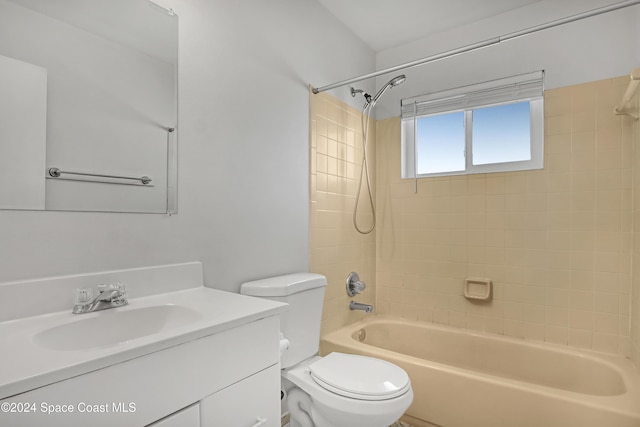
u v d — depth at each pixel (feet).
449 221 8.39
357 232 8.64
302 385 4.96
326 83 7.70
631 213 6.46
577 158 6.97
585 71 6.93
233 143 5.51
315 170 7.27
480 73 8.08
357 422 4.46
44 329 3.08
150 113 4.43
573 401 4.82
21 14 3.42
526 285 7.42
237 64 5.61
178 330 2.91
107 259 4.01
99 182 3.95
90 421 2.35
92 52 3.92
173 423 2.81
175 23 4.74
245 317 3.42
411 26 8.39
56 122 3.63
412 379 6.11
